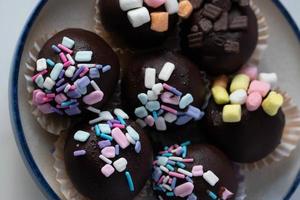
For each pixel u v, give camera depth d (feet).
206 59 0.96
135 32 0.93
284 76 1.06
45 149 0.95
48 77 0.89
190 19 0.96
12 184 1.01
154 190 0.95
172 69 0.91
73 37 0.91
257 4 1.06
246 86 0.97
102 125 0.89
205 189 0.91
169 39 1.01
